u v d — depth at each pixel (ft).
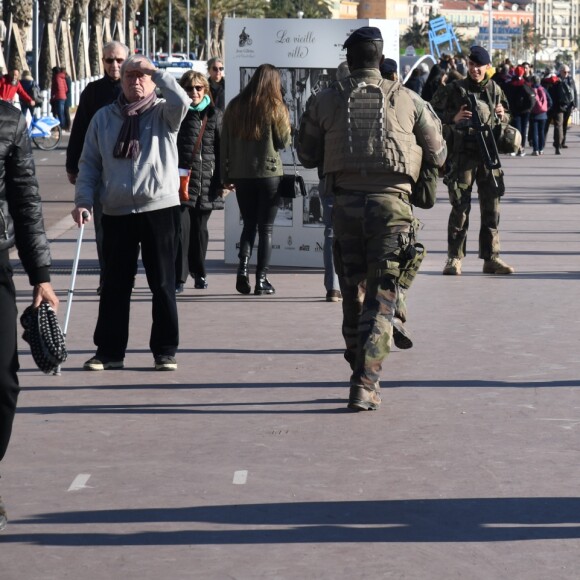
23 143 24.67
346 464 29.09
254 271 63.21
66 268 63.52
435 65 129.59
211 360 41.04
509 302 52.60
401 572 22.41
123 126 38.83
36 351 24.99
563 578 22.17
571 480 27.89
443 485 27.48
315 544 23.85
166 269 39.40
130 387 37.22
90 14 341.00
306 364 40.40
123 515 25.53
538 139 164.45
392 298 34.35
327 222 53.11
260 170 54.08
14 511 25.85
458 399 35.58
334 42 61.11
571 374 38.86
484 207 60.64
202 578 22.17
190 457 29.73
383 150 33.58
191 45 555.28
